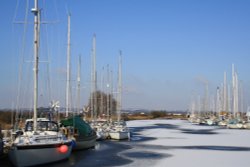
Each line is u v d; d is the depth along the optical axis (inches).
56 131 1338.6
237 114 4163.4
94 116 2591.0
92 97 2539.4
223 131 3336.6
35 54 1189.1
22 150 1103.0
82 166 1270.9
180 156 1579.7
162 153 1669.5
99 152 1649.9
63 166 1234.0
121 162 1379.2
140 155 1585.9
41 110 1486.2
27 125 1339.8
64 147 1225.4
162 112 7559.1
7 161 1258.0
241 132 3191.4
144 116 7268.7
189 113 6830.7
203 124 4790.8
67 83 1854.1
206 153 1691.7
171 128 3801.7
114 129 2362.2
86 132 1685.5
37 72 1192.8
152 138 2495.1
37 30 1187.3
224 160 1485.0
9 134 1476.4
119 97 2664.9
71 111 1849.2
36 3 1182.9
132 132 3137.3
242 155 1633.9
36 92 1196.5
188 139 2431.1
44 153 1156.5
